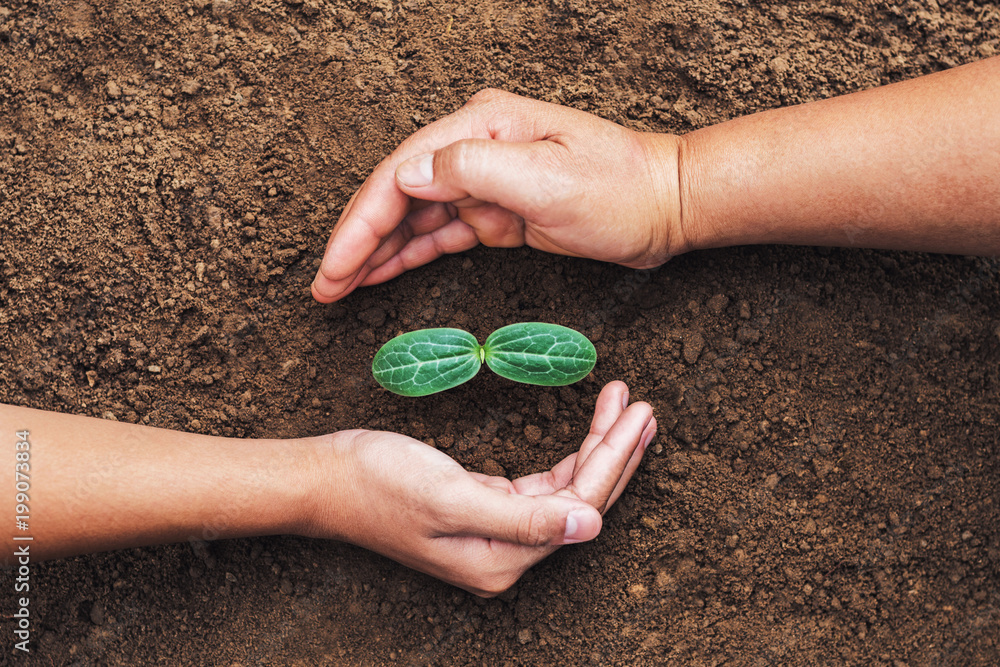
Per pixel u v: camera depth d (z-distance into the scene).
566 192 0.59
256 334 0.66
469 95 0.67
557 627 0.65
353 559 0.65
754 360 0.65
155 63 0.68
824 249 0.65
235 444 0.61
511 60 0.67
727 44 0.67
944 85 0.59
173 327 0.66
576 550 0.65
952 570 0.65
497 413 0.65
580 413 0.65
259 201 0.67
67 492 0.58
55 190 0.67
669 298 0.65
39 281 0.66
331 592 0.65
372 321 0.66
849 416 0.65
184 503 0.59
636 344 0.65
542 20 0.68
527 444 0.65
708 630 0.64
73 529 0.58
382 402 0.65
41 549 0.58
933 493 0.65
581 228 0.60
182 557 0.65
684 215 0.62
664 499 0.65
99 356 0.66
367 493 0.60
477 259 0.66
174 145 0.67
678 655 0.64
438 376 0.61
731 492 0.65
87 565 0.65
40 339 0.66
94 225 0.67
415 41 0.68
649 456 0.65
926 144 0.58
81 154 0.67
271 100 0.67
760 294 0.65
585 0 0.68
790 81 0.67
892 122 0.59
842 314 0.65
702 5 0.68
